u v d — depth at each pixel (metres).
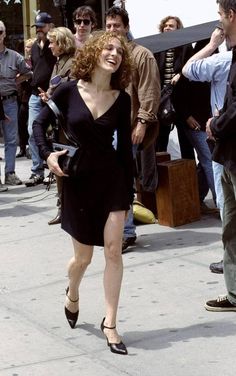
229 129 5.84
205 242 8.50
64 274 7.79
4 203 11.23
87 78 5.73
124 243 8.36
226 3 5.86
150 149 8.80
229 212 6.25
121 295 7.01
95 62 5.65
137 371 5.47
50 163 5.75
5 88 12.24
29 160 14.61
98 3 14.78
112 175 5.71
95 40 5.68
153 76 8.13
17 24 17.34
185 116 9.27
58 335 6.22
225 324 6.20
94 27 10.06
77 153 5.68
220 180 6.91
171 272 7.58
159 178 9.16
